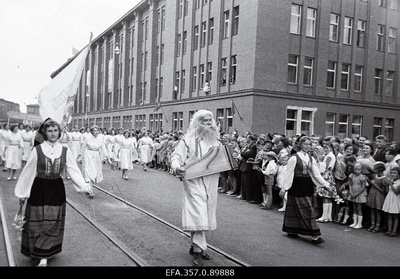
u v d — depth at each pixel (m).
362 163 8.34
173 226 7.46
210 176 5.61
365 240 7.29
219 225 8.08
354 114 26.69
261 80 22.73
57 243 5.23
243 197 11.77
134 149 18.20
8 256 5.29
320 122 25.00
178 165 5.51
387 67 28.50
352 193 8.39
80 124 64.75
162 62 37.88
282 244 6.72
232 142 13.10
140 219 8.09
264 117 22.75
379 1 28.00
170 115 33.28
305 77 24.78
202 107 28.12
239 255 5.96
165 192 12.12
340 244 6.91
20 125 18.12
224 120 25.42
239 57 24.16
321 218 9.03
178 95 32.62
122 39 48.00
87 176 10.80
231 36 25.28
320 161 9.51
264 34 22.80
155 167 20.92
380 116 28.03
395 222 7.68
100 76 56.88
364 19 27.28
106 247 6.07
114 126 49.28
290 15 23.77
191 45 30.47
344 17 26.31
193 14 30.41
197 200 5.36
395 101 29.02
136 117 42.47
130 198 10.72
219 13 26.58
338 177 8.91
